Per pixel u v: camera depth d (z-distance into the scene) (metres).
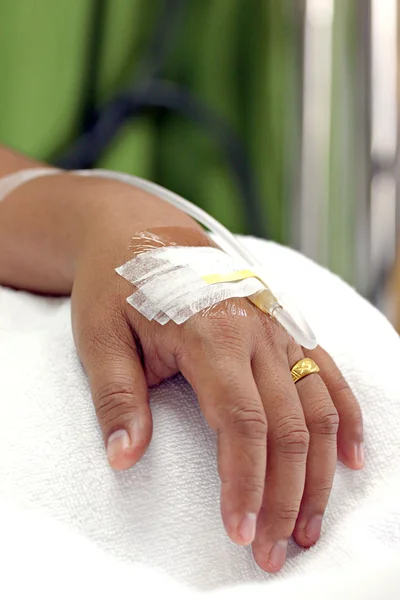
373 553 0.47
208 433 0.51
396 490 0.52
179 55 1.36
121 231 0.61
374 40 1.35
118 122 1.37
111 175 0.75
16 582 0.42
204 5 1.34
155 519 0.47
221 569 0.47
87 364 0.52
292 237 1.45
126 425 0.48
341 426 0.55
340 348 0.59
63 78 1.33
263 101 1.40
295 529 0.50
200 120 1.40
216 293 0.53
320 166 1.41
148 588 0.43
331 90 1.38
